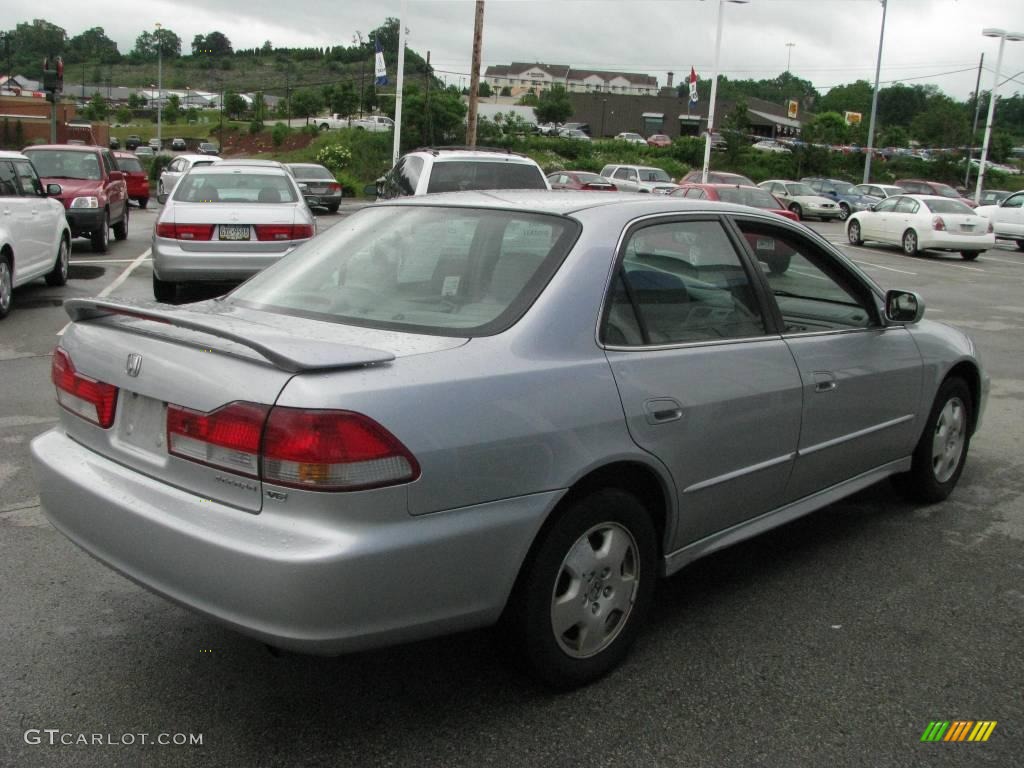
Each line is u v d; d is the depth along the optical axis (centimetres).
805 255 428
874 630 378
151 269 1439
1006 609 399
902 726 312
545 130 8488
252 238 1041
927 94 12962
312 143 5631
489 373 291
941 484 524
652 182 3303
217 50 17262
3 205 999
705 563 443
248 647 354
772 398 378
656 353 339
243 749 292
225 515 271
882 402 451
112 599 388
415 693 325
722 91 13038
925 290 1633
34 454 336
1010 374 902
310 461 258
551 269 325
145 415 302
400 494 267
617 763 289
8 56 13638
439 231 361
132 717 307
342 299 342
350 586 259
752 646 362
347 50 16012
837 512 514
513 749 295
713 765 289
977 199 4097
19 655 343
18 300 1120
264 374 270
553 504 298
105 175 1734
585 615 322
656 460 331
